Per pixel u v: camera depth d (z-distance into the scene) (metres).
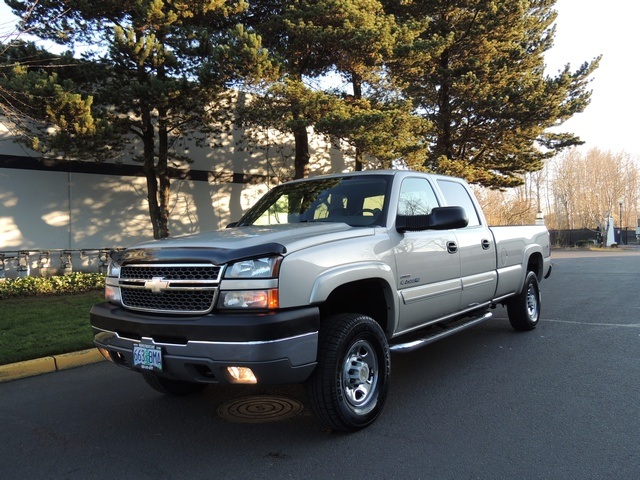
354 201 4.76
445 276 4.99
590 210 58.84
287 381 3.31
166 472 3.33
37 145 9.90
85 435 4.02
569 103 19.19
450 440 3.70
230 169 17.98
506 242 6.50
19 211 13.77
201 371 3.44
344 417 3.66
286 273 3.33
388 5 16.19
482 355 6.12
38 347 6.51
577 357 5.93
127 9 11.49
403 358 6.09
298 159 16.53
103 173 15.20
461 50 19.39
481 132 20.33
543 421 4.02
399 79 14.89
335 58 13.61
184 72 11.85
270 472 3.28
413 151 13.13
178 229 16.72
